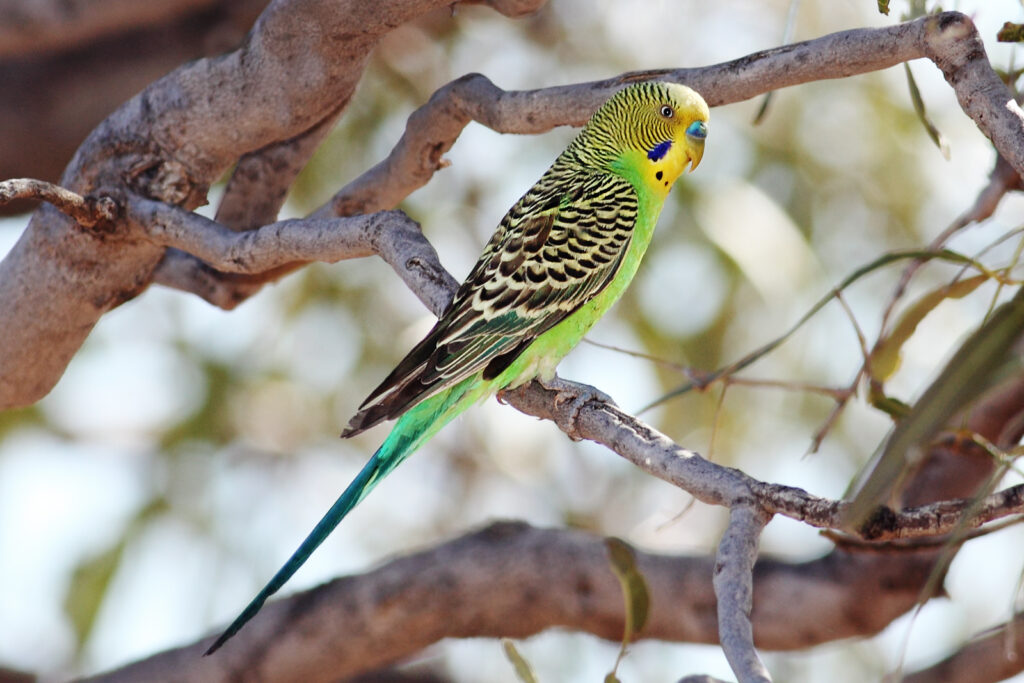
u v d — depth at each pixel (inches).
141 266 317.7
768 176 515.5
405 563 383.9
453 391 279.6
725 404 493.4
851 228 513.7
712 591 378.6
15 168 478.3
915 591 371.6
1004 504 201.8
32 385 337.1
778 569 387.9
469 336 275.1
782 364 492.7
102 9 444.8
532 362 291.4
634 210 308.5
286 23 286.2
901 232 506.0
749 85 286.7
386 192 344.5
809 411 496.7
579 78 502.3
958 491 362.0
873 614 376.2
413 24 496.4
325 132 329.7
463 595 378.6
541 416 295.6
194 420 518.3
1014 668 378.3
